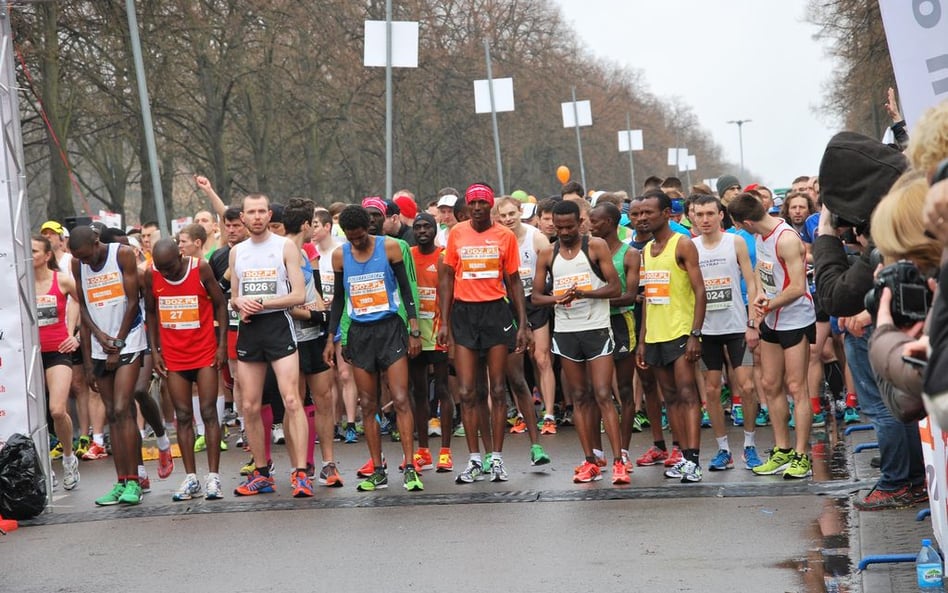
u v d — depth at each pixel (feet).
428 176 154.30
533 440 34.09
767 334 30.96
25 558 26.14
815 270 20.16
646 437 40.93
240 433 45.52
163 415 45.83
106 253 32.12
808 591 19.90
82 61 101.91
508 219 41.55
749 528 25.04
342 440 44.45
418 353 32.71
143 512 30.89
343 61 126.62
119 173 129.08
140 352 32.45
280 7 119.24
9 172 31.07
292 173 142.00
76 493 35.09
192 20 105.50
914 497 25.82
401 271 32.22
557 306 31.81
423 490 31.96
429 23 143.02
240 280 31.78
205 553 25.54
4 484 30.17
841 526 24.72
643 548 23.79
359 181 134.10
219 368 32.35
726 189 48.60
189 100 120.37
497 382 32.55
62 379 36.22
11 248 31.12
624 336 33.40
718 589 20.40
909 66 19.98
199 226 41.75
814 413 40.78
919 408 12.69
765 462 33.27
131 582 23.29
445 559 23.77
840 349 42.11
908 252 11.26
